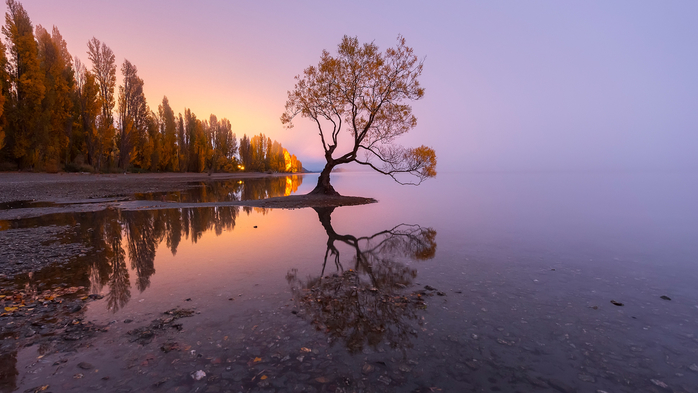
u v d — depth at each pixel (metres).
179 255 8.28
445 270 7.06
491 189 39.41
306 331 4.20
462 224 13.45
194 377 3.20
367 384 3.11
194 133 80.75
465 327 4.34
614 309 4.96
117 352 3.68
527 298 5.41
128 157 56.50
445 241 10.14
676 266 7.34
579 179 76.62
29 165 38.91
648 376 3.28
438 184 53.25
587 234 11.22
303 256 8.27
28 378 3.16
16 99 37.75
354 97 22.55
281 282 6.21
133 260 7.75
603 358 3.61
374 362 3.50
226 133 96.94
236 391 2.99
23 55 37.59
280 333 4.14
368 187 45.03
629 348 3.83
